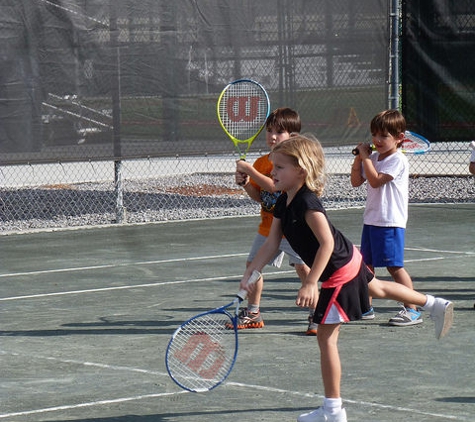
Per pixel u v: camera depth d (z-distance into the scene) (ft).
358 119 133.18
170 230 117.50
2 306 74.23
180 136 120.47
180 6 119.14
